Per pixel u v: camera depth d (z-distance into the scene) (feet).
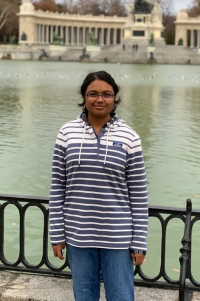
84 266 20.97
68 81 214.28
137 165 20.74
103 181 20.34
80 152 20.40
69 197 20.97
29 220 45.83
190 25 515.50
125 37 463.01
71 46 507.71
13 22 529.86
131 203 21.07
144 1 456.04
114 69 316.40
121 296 20.63
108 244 20.49
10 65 345.10
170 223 45.55
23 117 105.29
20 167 63.98
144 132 89.76
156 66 368.48
